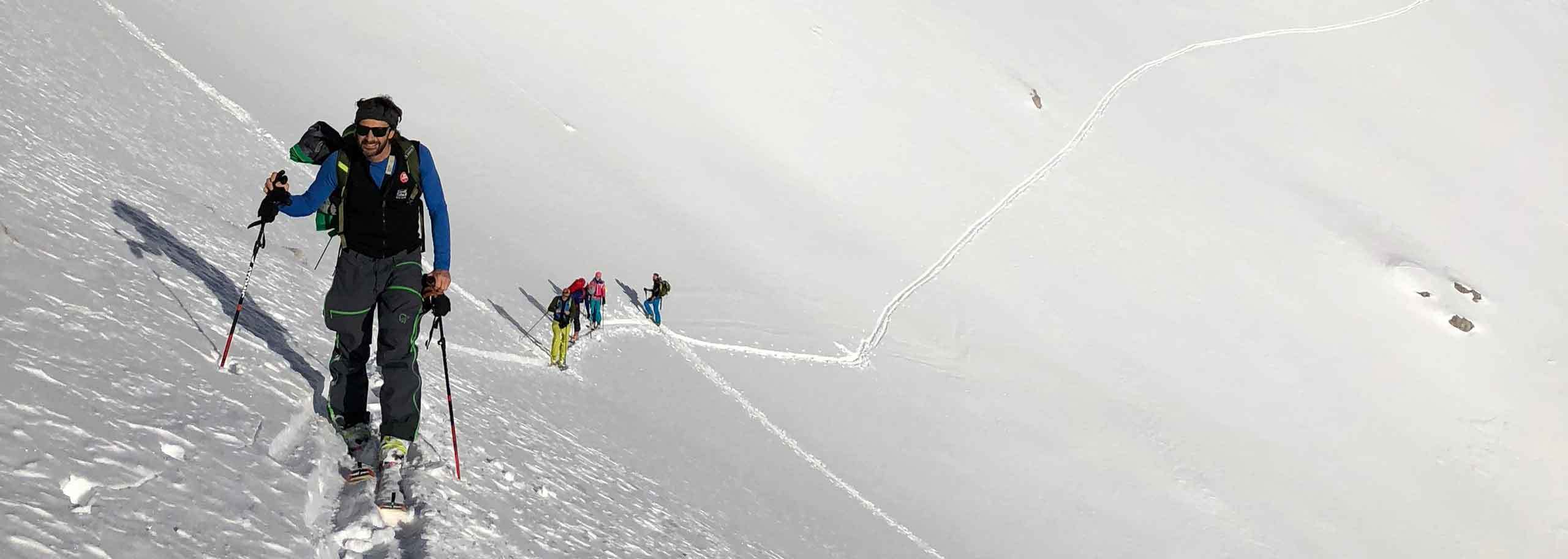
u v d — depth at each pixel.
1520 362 50.06
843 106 51.81
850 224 42.44
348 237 5.39
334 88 28.94
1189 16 84.81
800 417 24.89
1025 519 25.78
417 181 5.40
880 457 24.97
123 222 8.11
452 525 5.30
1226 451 35.78
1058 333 40.75
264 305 8.27
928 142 52.66
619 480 10.34
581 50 44.75
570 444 10.64
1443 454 41.66
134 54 17.78
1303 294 51.69
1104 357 40.06
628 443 13.34
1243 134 68.62
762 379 26.58
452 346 13.86
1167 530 29.30
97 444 3.94
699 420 19.08
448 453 6.75
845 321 34.12
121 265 6.69
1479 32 93.81
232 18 29.42
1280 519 32.72
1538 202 70.50
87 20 17.27
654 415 17.44
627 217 33.50
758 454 19.03
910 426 28.33
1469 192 69.50
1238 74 77.25
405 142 5.40
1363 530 34.28
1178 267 50.31
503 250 25.02
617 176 36.12
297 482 4.75
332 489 5.22
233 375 5.68
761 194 41.19
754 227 38.22
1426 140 75.06
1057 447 31.28
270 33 30.48
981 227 47.38
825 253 38.81
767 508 15.03
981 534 23.16
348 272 5.43
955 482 25.86
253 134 18.83
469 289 19.98
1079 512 27.91
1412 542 34.84
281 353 6.84
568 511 7.41
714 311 30.08
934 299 39.12
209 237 9.87
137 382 4.80
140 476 3.91
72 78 13.00
